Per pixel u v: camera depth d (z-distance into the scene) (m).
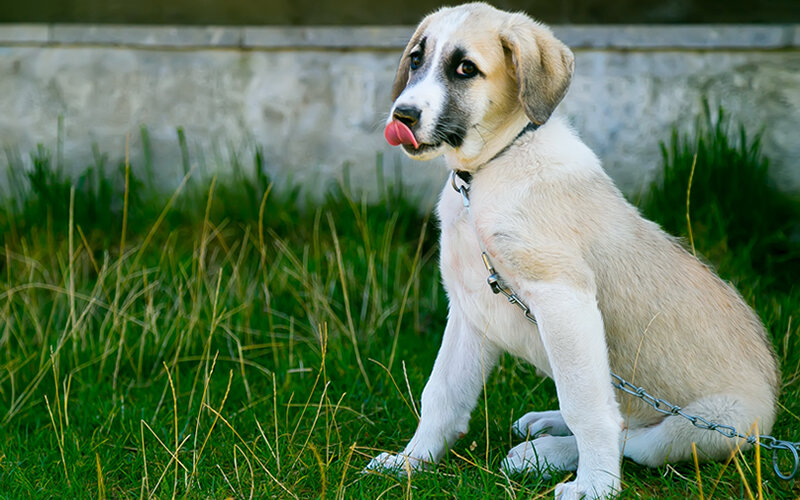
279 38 6.21
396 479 3.34
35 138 6.41
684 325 3.33
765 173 5.71
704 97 5.91
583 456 3.09
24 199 6.09
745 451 3.35
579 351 3.05
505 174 3.23
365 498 3.20
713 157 5.70
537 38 3.25
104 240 5.74
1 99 6.38
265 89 6.27
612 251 3.27
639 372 3.37
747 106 5.87
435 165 6.09
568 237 3.16
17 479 3.48
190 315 4.92
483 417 3.97
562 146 3.29
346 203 5.99
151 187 6.16
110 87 6.32
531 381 4.31
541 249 3.11
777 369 3.59
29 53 6.34
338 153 6.26
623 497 3.12
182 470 3.53
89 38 6.29
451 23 3.30
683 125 5.95
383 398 4.27
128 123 6.35
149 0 6.41
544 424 3.76
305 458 3.58
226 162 6.30
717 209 5.45
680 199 5.62
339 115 6.23
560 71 3.24
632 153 6.01
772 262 5.35
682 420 3.29
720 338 3.36
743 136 5.69
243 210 5.89
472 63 3.21
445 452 3.57
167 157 6.35
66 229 5.82
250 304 5.06
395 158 6.16
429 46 3.31
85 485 3.48
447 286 3.53
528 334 3.36
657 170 5.98
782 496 3.19
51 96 6.36
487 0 6.24
